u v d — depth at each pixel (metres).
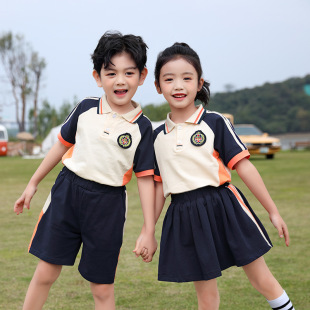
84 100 2.35
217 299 2.23
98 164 2.20
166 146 2.25
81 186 2.21
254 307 2.64
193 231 2.15
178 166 2.21
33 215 5.62
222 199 2.19
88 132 2.25
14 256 3.74
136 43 2.22
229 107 49.25
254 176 2.23
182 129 2.24
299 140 44.59
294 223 4.93
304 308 2.60
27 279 3.15
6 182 9.55
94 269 2.26
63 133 2.36
